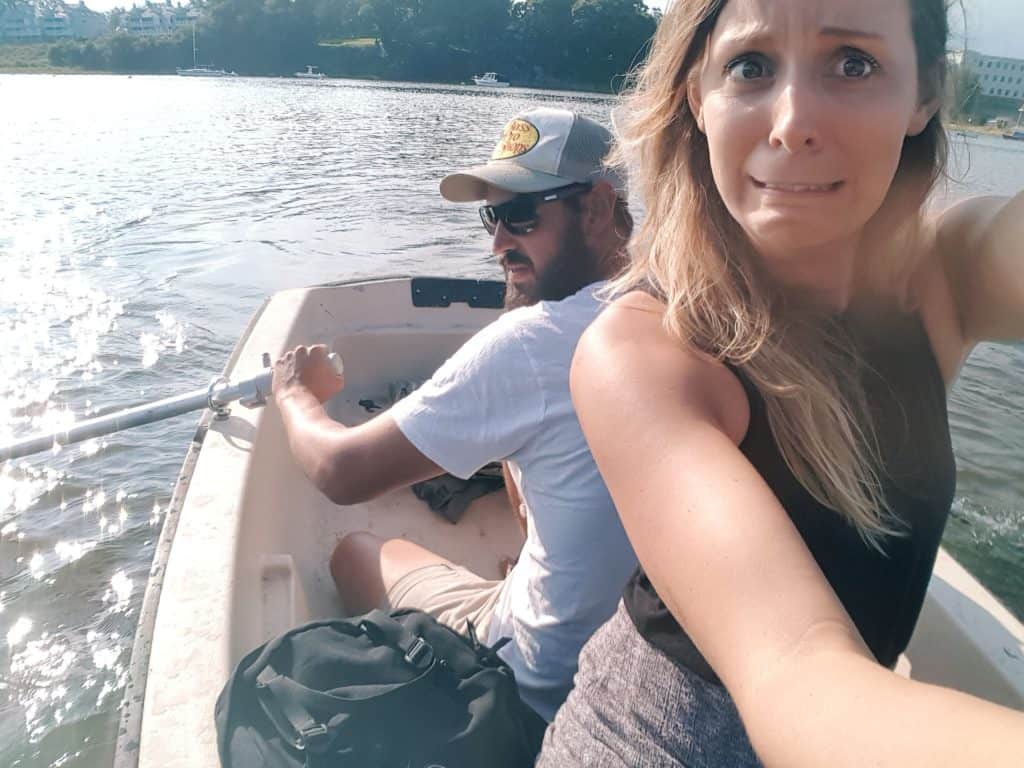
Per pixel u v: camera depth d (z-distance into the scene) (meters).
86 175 7.89
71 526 2.24
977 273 0.62
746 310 0.52
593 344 0.51
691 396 0.47
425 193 7.40
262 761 0.68
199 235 5.52
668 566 0.41
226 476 1.18
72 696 1.71
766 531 0.39
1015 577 2.32
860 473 0.53
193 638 0.86
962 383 3.55
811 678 0.34
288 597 1.01
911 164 0.58
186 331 3.59
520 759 0.71
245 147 10.60
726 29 0.50
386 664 0.75
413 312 1.95
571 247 1.06
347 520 1.47
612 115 0.80
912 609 0.59
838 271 0.56
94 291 4.15
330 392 1.18
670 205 0.58
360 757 0.68
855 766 0.31
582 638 0.81
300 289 1.89
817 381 0.52
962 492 2.71
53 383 3.03
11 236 5.30
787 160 0.48
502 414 0.83
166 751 0.72
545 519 0.82
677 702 0.51
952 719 0.30
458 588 1.03
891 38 0.47
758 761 0.50
